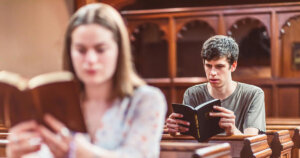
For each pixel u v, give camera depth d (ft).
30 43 16.51
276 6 20.11
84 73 4.85
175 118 10.16
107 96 5.14
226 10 20.43
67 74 5.21
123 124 4.98
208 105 9.67
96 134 5.03
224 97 11.22
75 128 4.96
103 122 5.01
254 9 20.24
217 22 20.59
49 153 5.43
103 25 4.85
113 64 4.95
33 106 4.85
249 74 33.63
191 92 11.73
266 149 10.45
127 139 4.87
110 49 4.89
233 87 11.23
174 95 21.15
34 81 5.02
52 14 17.06
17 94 4.88
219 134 10.55
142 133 4.84
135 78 5.25
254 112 10.89
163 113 5.09
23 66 16.28
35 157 5.14
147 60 36.19
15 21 16.25
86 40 4.80
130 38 21.25
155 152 4.98
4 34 16.03
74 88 4.90
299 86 20.94
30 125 4.85
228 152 7.37
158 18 21.04
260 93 11.12
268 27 20.25
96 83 4.87
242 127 11.09
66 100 4.91
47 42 16.92
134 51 33.78
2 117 5.04
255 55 33.65
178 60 37.04
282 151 11.64
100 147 4.98
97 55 4.84
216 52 10.65
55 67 17.12
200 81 20.81
